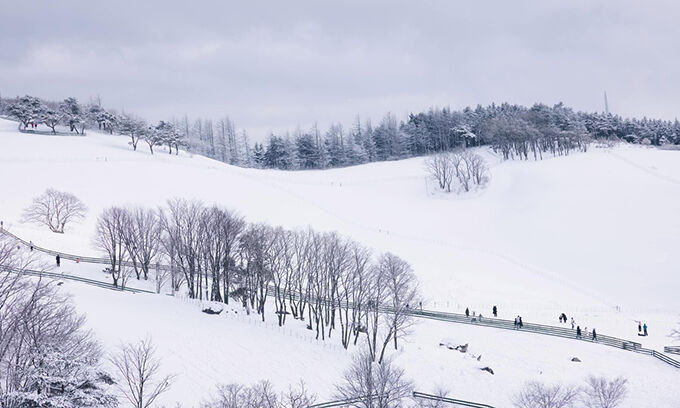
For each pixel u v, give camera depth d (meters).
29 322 34.44
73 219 100.50
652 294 90.81
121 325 52.94
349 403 45.09
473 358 63.50
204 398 43.25
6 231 76.69
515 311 83.06
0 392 28.69
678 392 53.59
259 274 70.31
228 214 88.12
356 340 67.00
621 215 120.56
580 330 71.00
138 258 77.06
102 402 28.88
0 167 126.50
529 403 48.47
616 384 51.28
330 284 79.94
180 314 61.97
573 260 107.62
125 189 124.25
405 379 55.28
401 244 114.25
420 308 82.62
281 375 51.72
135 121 198.62
